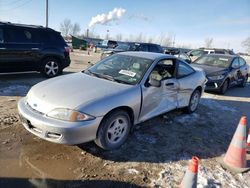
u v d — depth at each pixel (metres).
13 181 3.06
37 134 3.50
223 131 5.33
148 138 4.52
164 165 3.70
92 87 3.93
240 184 3.46
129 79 4.37
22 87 7.35
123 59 4.93
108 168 3.49
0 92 6.62
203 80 6.28
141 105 4.23
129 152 3.96
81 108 3.40
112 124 3.80
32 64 8.62
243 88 11.56
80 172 3.36
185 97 5.68
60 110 3.39
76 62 16.08
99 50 31.47
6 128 4.39
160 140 4.50
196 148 4.38
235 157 3.86
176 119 5.68
